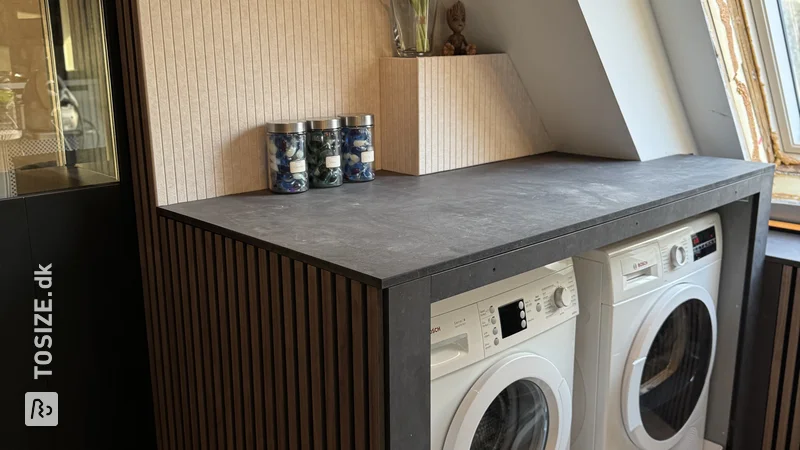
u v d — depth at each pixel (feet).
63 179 5.41
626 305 6.00
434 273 4.04
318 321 4.26
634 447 6.57
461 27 7.22
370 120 6.49
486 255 4.35
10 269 5.18
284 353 4.61
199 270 5.22
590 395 6.16
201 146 5.75
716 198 6.47
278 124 5.87
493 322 5.02
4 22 5.00
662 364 6.85
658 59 7.47
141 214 5.78
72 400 5.67
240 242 4.75
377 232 4.75
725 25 7.47
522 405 5.62
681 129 8.04
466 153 7.22
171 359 5.79
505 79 7.47
